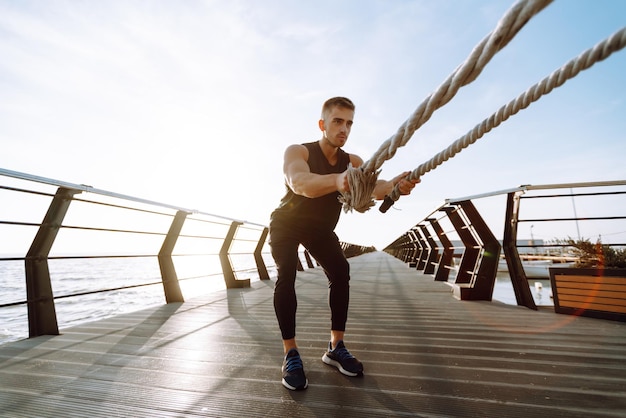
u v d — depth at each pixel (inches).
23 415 52.0
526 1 16.7
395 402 53.8
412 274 309.0
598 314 111.3
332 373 67.3
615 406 50.9
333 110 64.1
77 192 110.1
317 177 46.8
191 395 58.1
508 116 26.8
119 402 55.9
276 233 70.1
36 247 104.6
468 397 55.1
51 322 102.2
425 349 82.5
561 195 128.6
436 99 26.0
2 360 78.4
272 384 62.2
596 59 18.2
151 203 138.8
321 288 217.3
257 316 128.6
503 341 88.0
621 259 118.4
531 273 675.4
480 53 20.6
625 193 121.1
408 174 48.1
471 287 155.7
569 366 68.4
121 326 112.3
